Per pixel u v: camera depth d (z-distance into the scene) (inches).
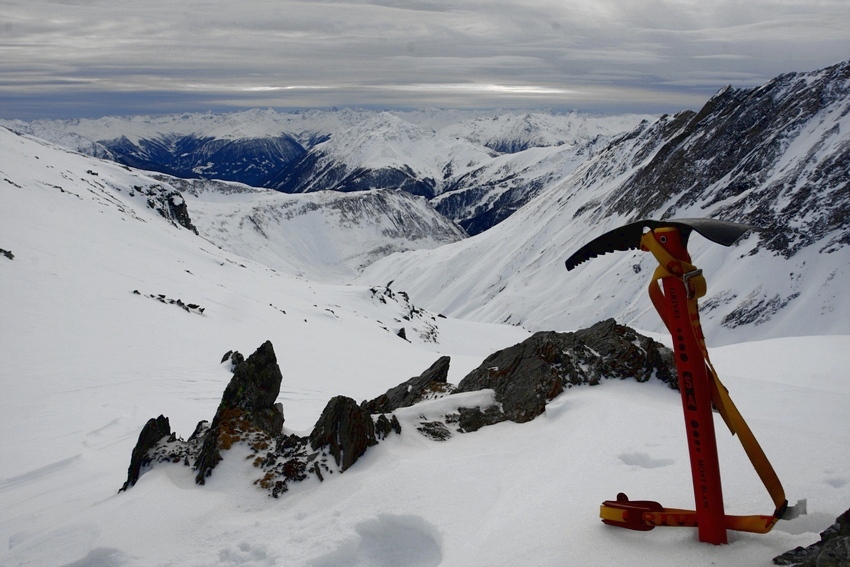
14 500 406.9
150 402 770.2
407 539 202.1
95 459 510.3
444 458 251.9
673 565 128.7
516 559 152.3
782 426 225.8
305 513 224.5
